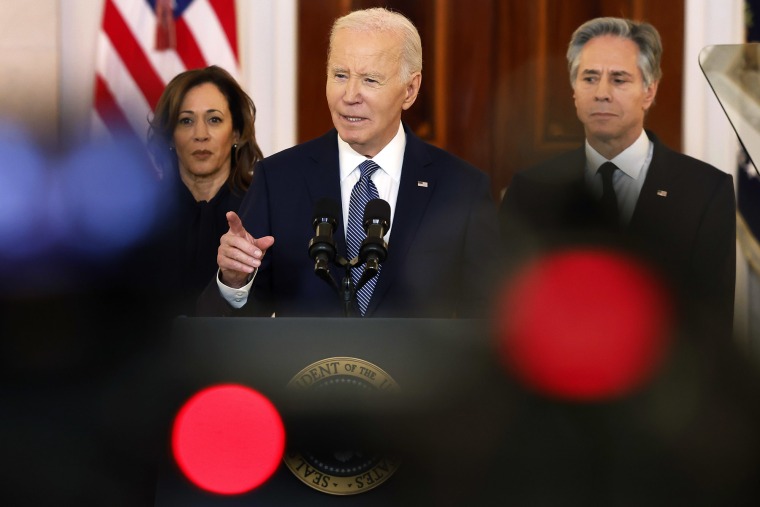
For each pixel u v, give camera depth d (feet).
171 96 53.01
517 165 68.13
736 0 66.33
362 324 27.76
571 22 67.51
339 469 27.04
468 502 27.25
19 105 66.54
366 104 38.81
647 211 47.39
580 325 28.37
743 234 65.05
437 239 39.55
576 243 47.78
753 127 34.58
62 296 60.75
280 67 68.54
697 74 66.49
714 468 28.04
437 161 41.11
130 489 57.06
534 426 27.71
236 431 27.04
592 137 48.73
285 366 27.45
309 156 40.91
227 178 53.36
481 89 68.44
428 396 27.53
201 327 27.66
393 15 39.86
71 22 67.72
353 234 39.40
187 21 66.54
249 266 32.01
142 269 57.57
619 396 28.30
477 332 27.89
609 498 27.68
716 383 29.96
